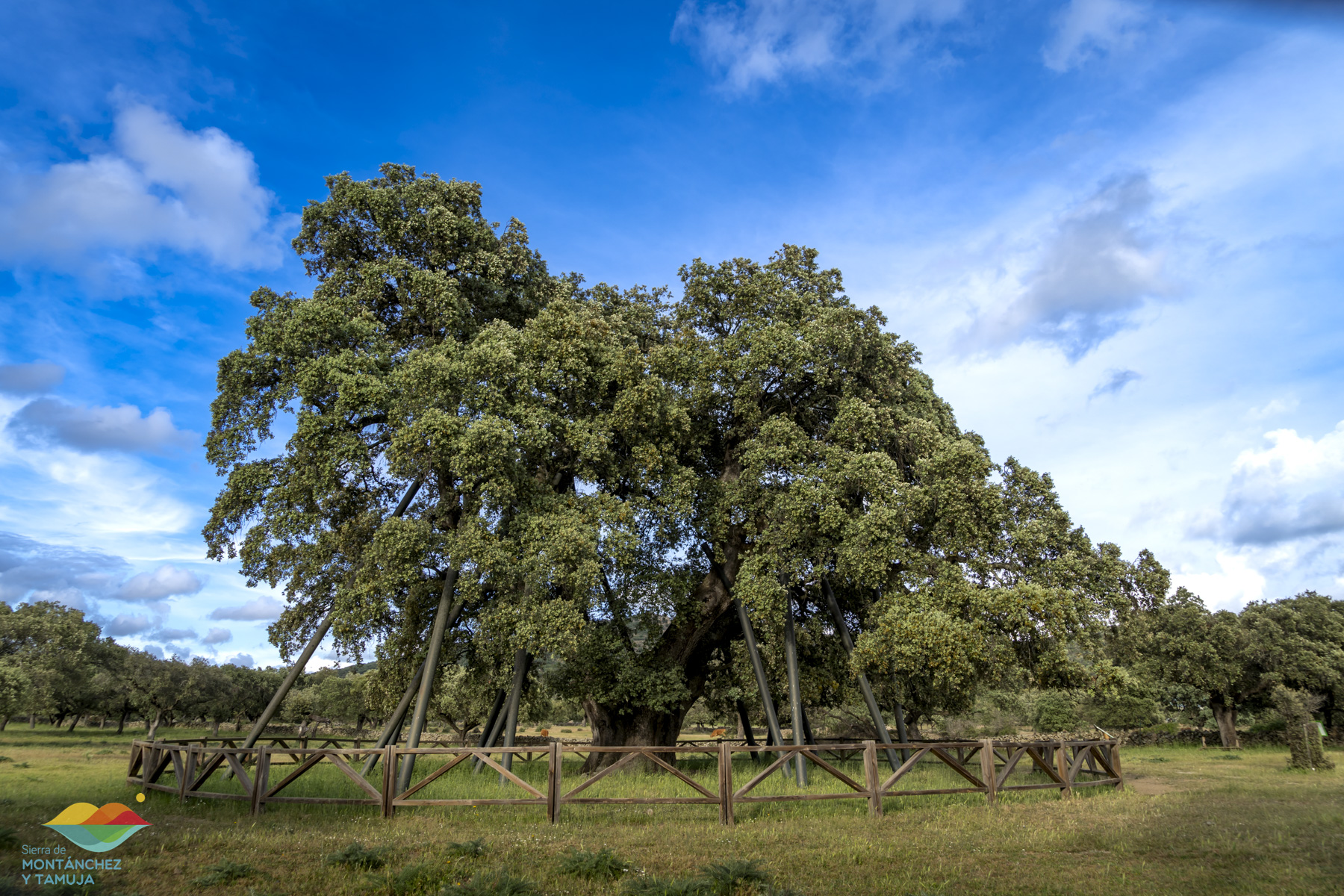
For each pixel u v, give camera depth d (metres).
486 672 24.00
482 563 17.67
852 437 21.41
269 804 13.53
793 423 21.80
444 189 23.97
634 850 10.26
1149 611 21.09
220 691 70.06
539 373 20.80
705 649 26.78
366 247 23.89
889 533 19.28
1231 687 41.59
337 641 18.92
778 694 26.80
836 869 9.24
